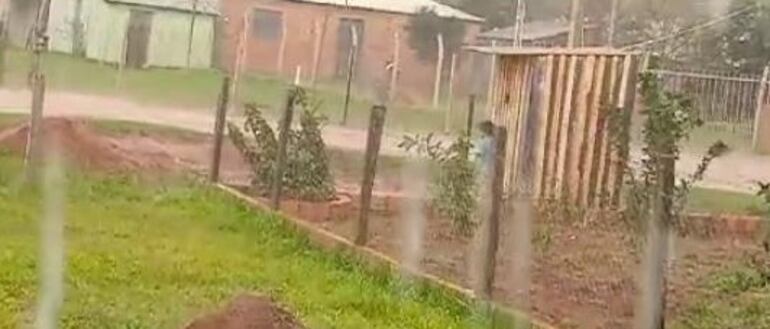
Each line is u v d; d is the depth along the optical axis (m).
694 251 9.32
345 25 23.44
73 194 9.73
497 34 21.98
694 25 20.45
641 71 10.52
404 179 11.34
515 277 7.93
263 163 10.65
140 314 6.36
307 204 10.06
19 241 7.84
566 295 7.57
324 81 22.69
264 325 5.16
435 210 9.67
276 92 20.09
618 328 6.86
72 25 22.47
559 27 21.77
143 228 8.88
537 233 9.20
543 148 11.31
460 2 24.45
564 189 10.85
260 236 8.91
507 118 12.07
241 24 22.58
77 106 16.12
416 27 23.25
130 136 13.57
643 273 6.95
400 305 7.09
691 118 10.00
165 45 23.09
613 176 10.34
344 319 6.66
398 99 20.92
